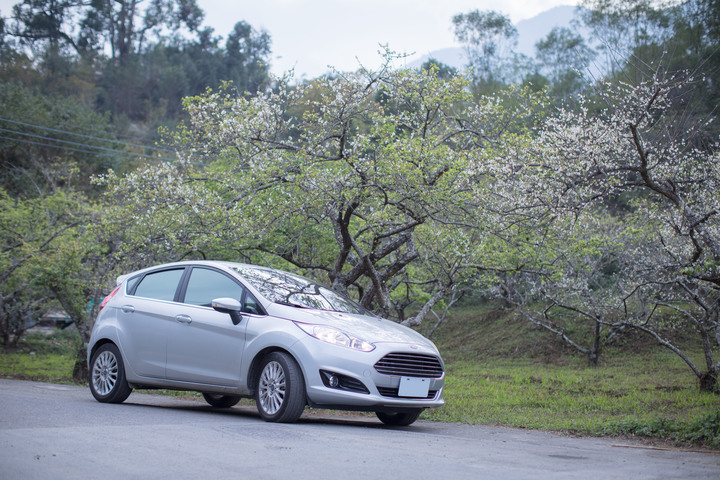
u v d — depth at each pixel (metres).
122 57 76.06
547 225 10.16
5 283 23.52
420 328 28.55
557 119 9.25
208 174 11.85
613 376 15.97
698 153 9.18
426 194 9.66
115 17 78.56
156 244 11.29
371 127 10.32
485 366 20.64
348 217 10.09
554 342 22.27
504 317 26.91
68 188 25.52
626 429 6.80
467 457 4.71
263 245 12.40
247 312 6.75
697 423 6.40
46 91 60.56
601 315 17.91
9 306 28.12
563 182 8.41
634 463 4.81
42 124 39.62
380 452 4.68
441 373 6.82
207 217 10.58
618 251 16.22
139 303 7.63
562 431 7.12
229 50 76.88
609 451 5.54
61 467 3.71
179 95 69.25
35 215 20.75
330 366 6.09
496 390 12.75
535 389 13.15
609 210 18.50
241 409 8.48
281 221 10.56
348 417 8.28
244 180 10.73
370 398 6.08
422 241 12.72
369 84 10.02
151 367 7.32
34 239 19.53
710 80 10.75
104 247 16.66
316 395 6.06
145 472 3.67
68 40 75.25
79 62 67.69
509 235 11.19
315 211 10.45
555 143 8.80
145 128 58.94
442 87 10.17
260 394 6.38
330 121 10.14
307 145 10.24
